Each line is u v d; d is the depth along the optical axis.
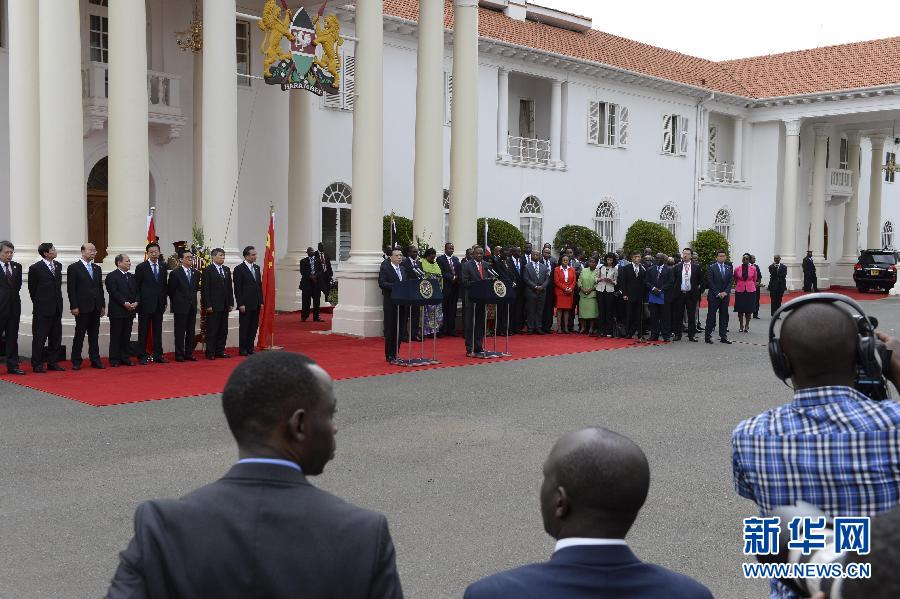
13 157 13.52
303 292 18.45
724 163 34.75
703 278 17.11
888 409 2.15
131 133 13.40
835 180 36.44
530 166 26.61
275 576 1.77
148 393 10.30
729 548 5.52
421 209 17.12
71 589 4.68
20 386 10.69
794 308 2.37
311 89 15.52
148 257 12.76
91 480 6.73
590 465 1.79
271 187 20.67
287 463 1.90
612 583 1.75
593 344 16.34
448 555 5.29
